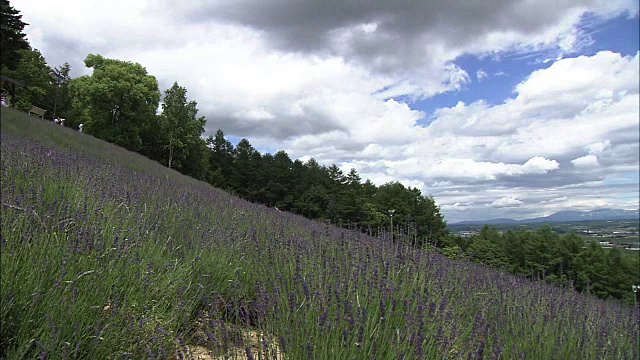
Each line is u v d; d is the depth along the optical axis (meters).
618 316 4.52
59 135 6.66
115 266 2.74
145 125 47.69
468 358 2.44
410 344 2.27
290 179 66.81
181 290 2.92
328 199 49.81
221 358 2.15
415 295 2.82
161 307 2.70
